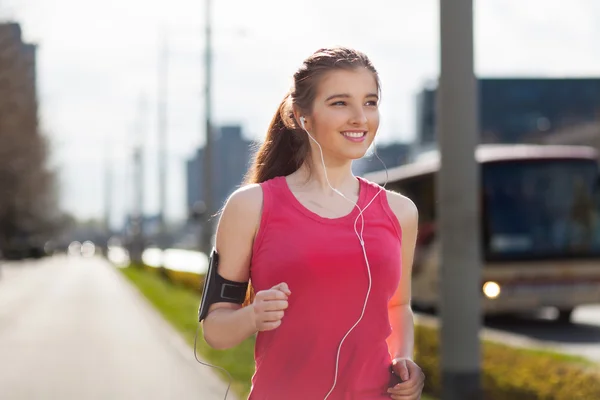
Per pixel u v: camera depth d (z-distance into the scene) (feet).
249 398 10.68
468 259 27.73
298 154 11.44
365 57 10.90
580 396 26.94
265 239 10.44
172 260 326.65
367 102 10.84
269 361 10.45
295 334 10.25
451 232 27.68
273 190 10.61
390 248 10.57
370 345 10.42
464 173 27.48
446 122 27.37
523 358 34.99
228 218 10.62
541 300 63.26
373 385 10.49
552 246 63.67
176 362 48.14
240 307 10.93
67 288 137.90
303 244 10.24
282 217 10.44
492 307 63.05
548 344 53.47
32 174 215.92
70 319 78.89
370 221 10.58
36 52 98.22
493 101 305.32
